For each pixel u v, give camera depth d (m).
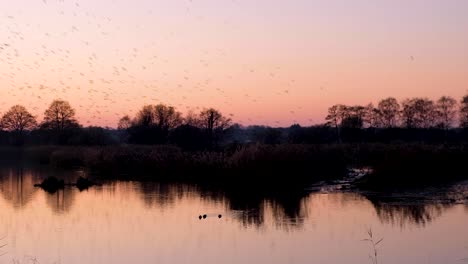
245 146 43.59
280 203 29.64
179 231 22.83
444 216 24.44
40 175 48.12
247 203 29.91
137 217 26.11
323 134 76.75
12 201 31.67
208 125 81.31
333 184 36.56
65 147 66.38
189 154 46.28
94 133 74.50
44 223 24.89
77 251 19.77
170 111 85.19
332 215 25.56
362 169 44.84
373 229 22.19
